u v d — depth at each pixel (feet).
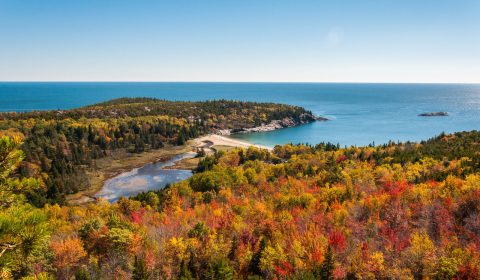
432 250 101.50
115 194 349.00
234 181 287.28
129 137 565.94
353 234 133.28
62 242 127.34
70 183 355.97
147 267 119.24
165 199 247.91
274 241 135.64
